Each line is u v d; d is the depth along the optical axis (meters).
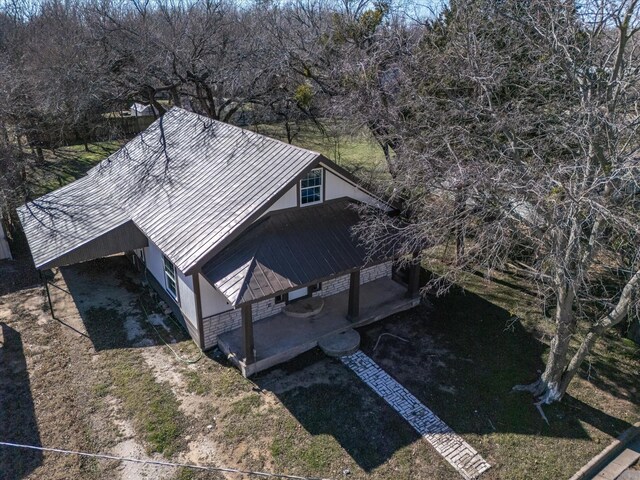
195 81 24.73
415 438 10.89
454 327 14.96
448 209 12.62
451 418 11.45
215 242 12.13
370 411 11.60
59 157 31.86
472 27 12.89
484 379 12.75
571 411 11.77
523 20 11.30
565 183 10.05
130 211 15.46
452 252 19.69
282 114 25.48
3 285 16.73
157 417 11.30
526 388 12.33
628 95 10.48
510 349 13.99
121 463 10.20
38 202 18.02
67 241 14.96
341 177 13.90
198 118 18.36
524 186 9.83
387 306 15.25
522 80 13.93
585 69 10.58
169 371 12.81
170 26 26.05
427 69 15.20
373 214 13.95
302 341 13.52
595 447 10.73
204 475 9.95
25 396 11.82
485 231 10.95
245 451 10.51
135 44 24.31
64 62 24.97
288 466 10.18
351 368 13.05
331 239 13.27
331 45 19.58
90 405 11.62
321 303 15.05
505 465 10.27
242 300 11.07
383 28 17.34
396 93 15.95
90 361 13.09
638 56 11.04
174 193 14.93
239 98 24.56
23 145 30.39
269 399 11.91
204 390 12.17
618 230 10.13
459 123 13.91
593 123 10.13
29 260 18.59
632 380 12.95
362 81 15.68
